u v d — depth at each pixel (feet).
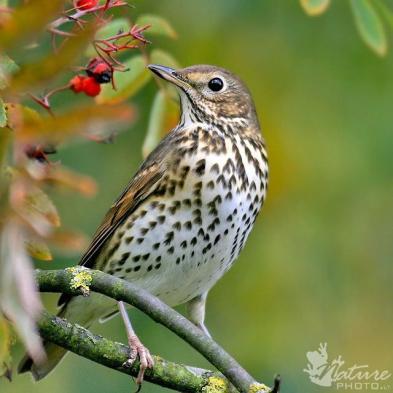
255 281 40.78
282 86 41.42
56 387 36.55
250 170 32.55
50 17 12.39
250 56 41.01
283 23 41.14
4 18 12.78
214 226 31.50
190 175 31.35
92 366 37.29
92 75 22.90
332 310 41.09
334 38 41.32
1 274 12.77
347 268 41.73
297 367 39.86
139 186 31.71
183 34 40.27
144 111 38.06
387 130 41.24
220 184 31.48
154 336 37.52
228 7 40.45
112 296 24.25
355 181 41.47
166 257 31.76
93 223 37.96
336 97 41.55
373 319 41.52
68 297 32.48
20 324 12.69
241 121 33.60
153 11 39.91
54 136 12.99
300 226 41.55
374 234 41.98
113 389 37.14
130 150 38.55
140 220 31.63
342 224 41.75
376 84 41.32
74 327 24.80
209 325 40.47
